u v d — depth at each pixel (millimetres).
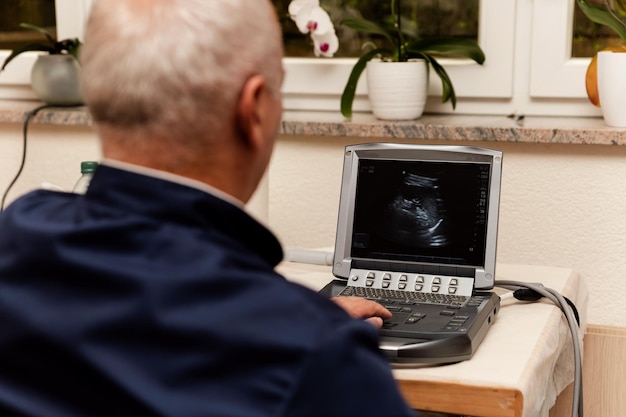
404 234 1450
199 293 682
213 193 729
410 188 1458
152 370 664
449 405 1104
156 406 649
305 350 657
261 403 647
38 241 722
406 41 2111
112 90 717
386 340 1167
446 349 1154
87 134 2193
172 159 733
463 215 1426
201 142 732
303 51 2188
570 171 1912
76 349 676
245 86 733
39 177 2246
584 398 1929
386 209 1466
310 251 1689
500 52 2041
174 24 713
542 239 1950
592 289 1939
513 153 1940
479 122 1991
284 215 2113
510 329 1310
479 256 1409
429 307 1325
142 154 734
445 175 1443
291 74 2178
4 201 2178
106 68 717
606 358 1920
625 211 1893
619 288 1923
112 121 729
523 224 1957
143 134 727
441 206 1439
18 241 741
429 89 2111
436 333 1185
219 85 721
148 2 726
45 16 2344
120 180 729
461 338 1169
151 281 682
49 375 691
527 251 1963
